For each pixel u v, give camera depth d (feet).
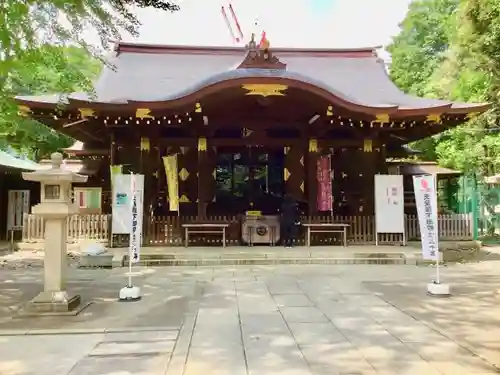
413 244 48.93
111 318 22.58
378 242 49.73
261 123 53.36
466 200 57.57
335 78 63.41
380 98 57.36
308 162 53.52
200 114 49.44
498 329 20.29
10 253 47.73
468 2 54.24
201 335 19.58
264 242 50.65
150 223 49.14
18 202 55.62
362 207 53.98
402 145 70.13
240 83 45.19
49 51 25.88
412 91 102.17
